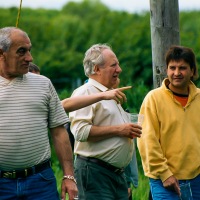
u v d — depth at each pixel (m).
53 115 7.39
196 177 8.18
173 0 9.63
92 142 8.13
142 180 12.09
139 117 8.04
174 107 8.16
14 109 7.13
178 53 8.13
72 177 7.41
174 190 8.03
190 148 8.12
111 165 8.16
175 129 8.13
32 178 7.21
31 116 7.17
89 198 8.16
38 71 9.09
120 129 8.02
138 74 26.25
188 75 8.15
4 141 7.07
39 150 7.22
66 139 7.47
